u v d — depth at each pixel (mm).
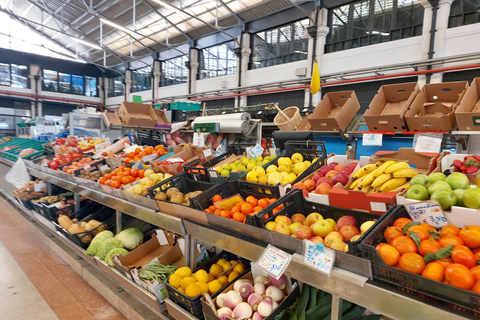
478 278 836
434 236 1032
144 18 12406
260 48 10656
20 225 4141
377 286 977
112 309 2264
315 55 8586
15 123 16188
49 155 4836
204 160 2729
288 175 1896
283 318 1473
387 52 7215
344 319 1329
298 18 9211
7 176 4539
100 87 18859
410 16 6988
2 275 2721
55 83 17328
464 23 6234
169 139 4875
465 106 2326
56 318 2133
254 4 9648
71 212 3533
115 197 2527
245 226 1436
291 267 1251
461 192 1162
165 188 2266
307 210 1567
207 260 2021
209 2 10133
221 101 12078
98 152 4168
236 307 1485
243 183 1922
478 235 958
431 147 2230
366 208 1332
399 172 1384
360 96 7824
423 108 2711
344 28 8234
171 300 1776
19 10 14867
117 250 2373
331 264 1085
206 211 1726
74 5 12797
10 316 2133
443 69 6227
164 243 2479
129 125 4285
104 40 15391
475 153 2500
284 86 9547
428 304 867
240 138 3984
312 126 3350
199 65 13164
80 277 2756
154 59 15078
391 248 991
